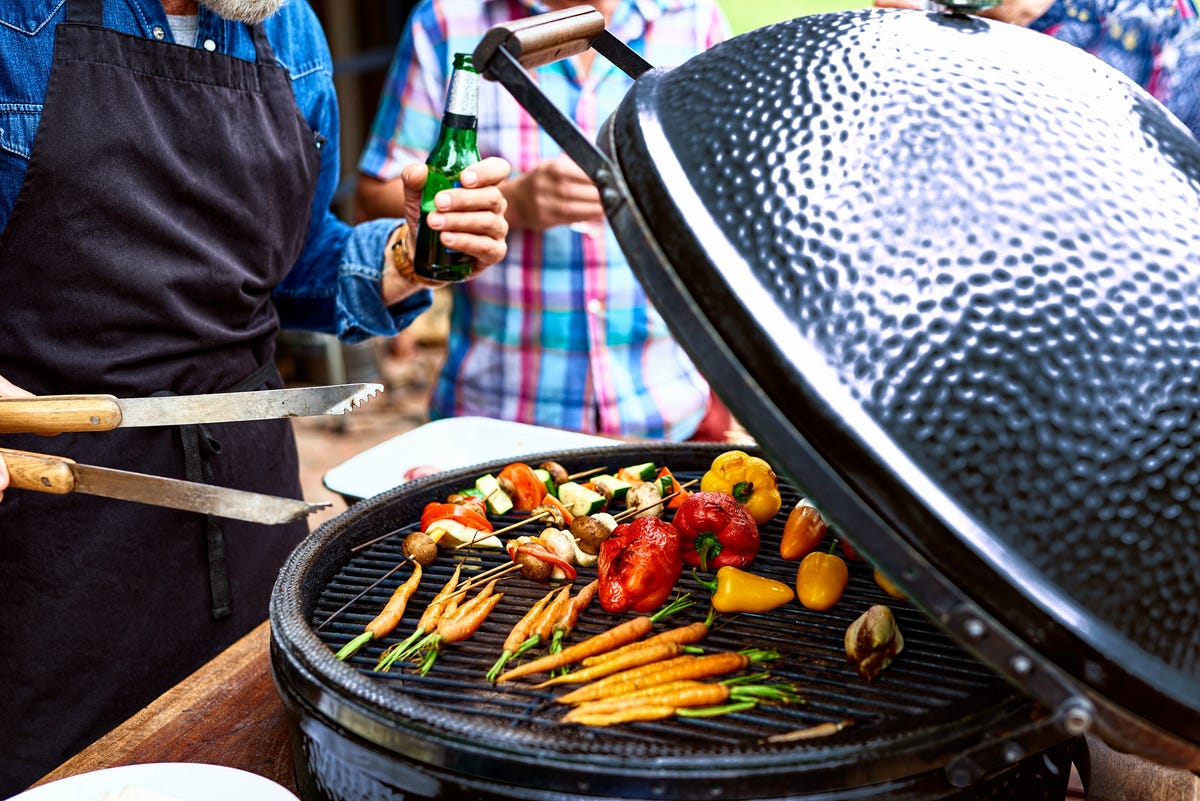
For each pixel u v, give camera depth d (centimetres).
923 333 106
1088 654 102
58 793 121
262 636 181
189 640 218
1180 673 106
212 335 209
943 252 107
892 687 138
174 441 209
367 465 238
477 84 193
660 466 219
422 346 746
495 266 320
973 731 114
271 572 238
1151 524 104
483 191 204
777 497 192
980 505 104
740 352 110
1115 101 125
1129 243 109
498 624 158
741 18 710
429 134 326
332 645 153
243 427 225
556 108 119
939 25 131
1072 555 103
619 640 149
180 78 195
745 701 134
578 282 315
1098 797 145
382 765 120
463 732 116
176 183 196
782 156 116
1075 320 105
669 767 110
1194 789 146
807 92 120
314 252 257
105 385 195
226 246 210
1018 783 126
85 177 184
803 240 111
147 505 204
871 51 123
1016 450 104
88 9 182
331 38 792
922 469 104
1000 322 105
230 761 147
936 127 114
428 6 317
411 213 229
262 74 212
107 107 185
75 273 187
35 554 192
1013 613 102
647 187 120
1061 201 110
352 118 822
